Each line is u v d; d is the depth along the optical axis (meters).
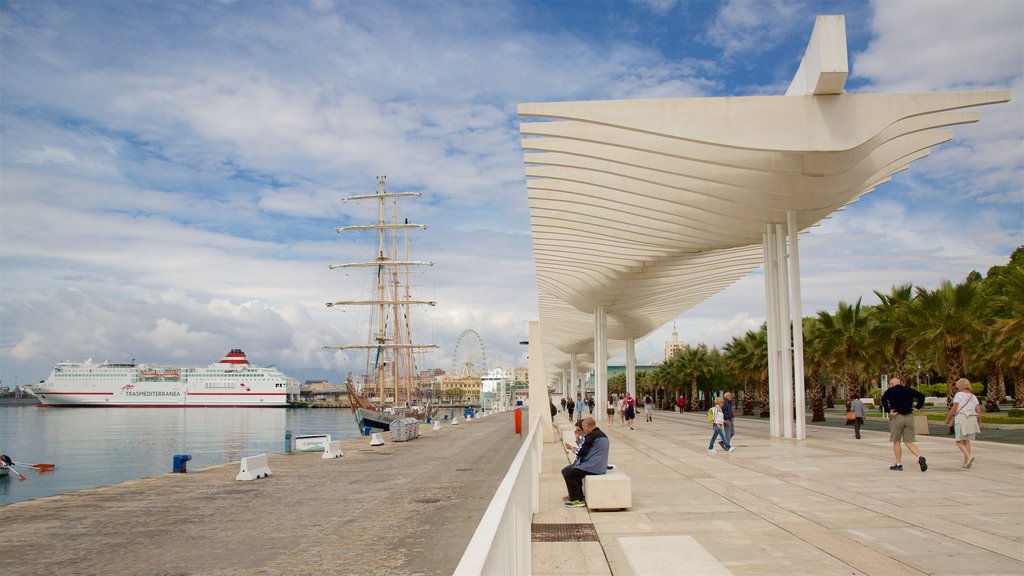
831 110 16.02
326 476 19.16
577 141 18.17
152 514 13.32
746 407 52.84
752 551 6.60
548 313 60.66
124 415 108.19
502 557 3.45
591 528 8.11
